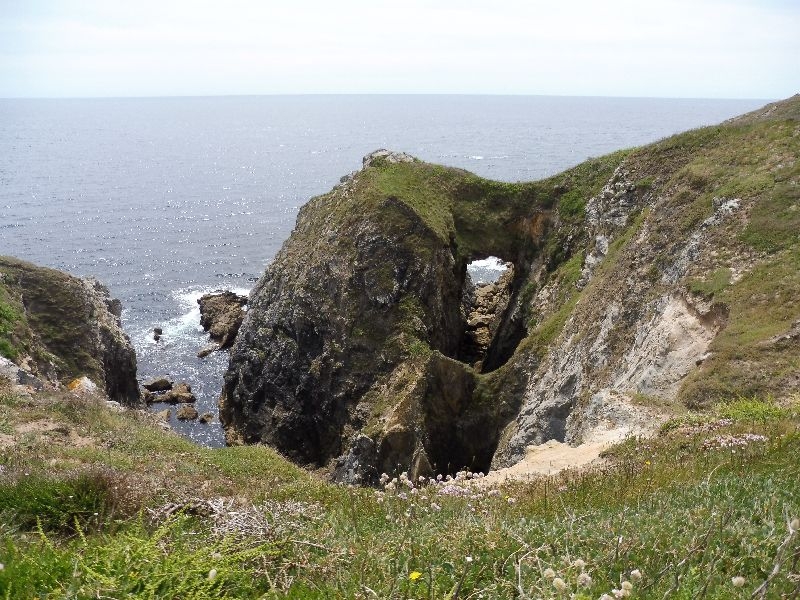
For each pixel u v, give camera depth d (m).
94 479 9.53
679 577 5.10
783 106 41.12
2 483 9.77
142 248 101.06
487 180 55.12
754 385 19.09
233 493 13.88
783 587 4.87
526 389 37.03
